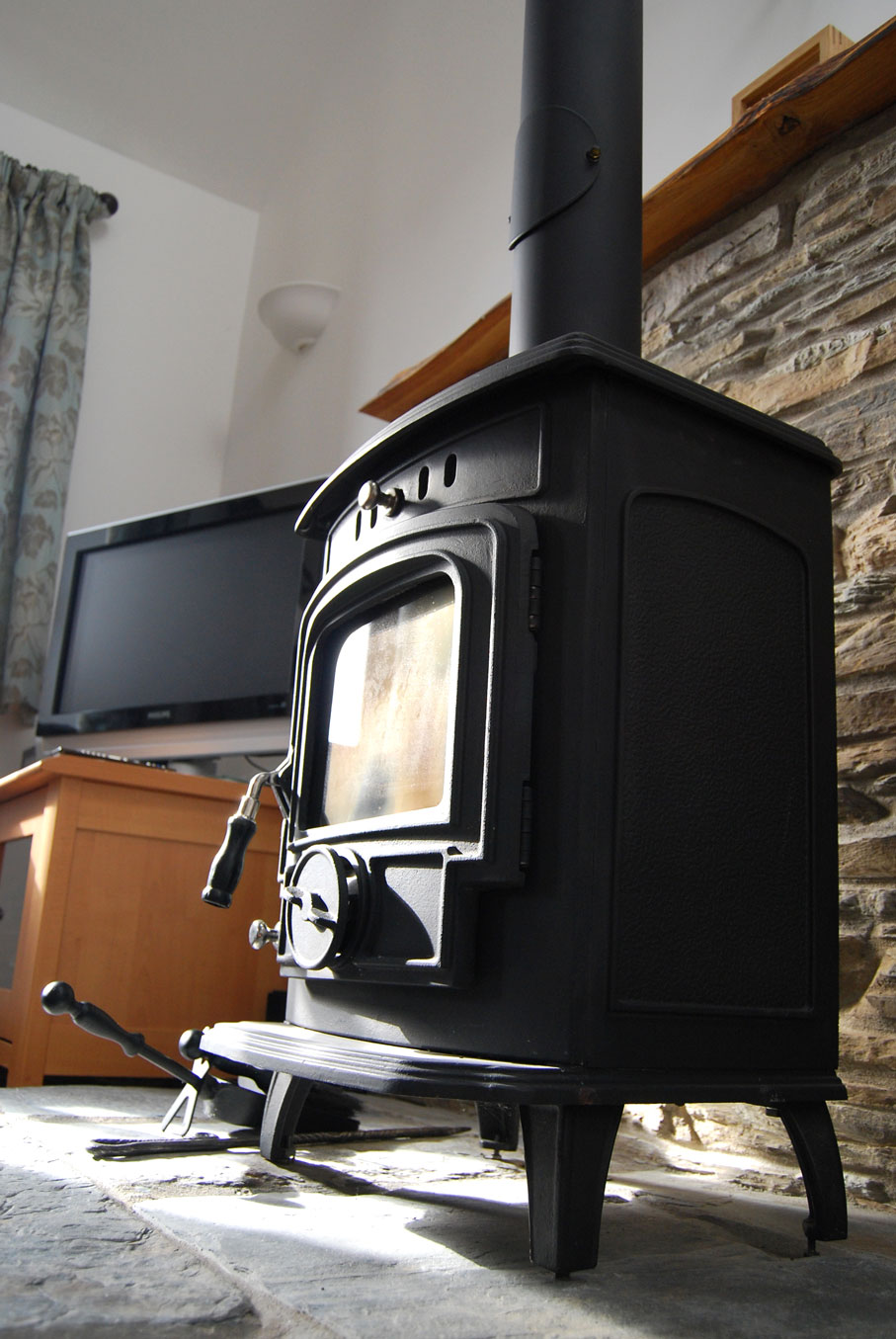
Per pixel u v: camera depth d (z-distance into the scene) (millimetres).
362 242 3158
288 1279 731
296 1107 1129
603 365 931
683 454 993
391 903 955
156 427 3543
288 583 2309
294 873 1075
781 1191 1184
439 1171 1154
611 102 1249
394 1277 756
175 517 2533
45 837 1773
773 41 1889
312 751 1181
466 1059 820
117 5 3135
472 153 2746
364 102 3279
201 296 3715
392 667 1085
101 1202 926
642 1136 1417
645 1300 740
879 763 1240
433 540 1008
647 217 1668
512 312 1249
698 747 945
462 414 1042
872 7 1706
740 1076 896
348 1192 1021
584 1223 783
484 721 906
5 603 3047
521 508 951
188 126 3529
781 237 1556
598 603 891
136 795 1830
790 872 1000
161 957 1817
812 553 1105
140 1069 1765
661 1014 860
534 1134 808
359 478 1217
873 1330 704
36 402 3182
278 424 3395
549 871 848
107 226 3549
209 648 2379
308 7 3191
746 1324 700
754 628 1025
